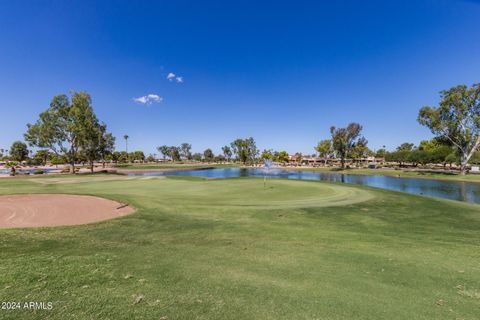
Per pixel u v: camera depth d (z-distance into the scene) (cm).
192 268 466
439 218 995
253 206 1139
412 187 2836
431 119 4159
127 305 334
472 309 349
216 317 311
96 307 329
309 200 1337
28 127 3831
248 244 629
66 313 315
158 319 305
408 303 360
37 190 1695
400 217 999
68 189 1780
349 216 993
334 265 497
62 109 3953
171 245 614
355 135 6850
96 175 3512
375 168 7206
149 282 402
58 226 789
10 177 3145
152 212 998
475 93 3859
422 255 566
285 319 311
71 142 4169
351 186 1923
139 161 14500
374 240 686
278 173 5847
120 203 1172
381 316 325
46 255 518
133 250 569
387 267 491
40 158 9281
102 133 4791
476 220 971
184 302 345
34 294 358
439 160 6675
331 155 10488
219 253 558
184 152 14988
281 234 728
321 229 797
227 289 385
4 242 608
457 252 593
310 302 353
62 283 391
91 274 426
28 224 831
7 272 425
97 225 807
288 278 432
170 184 2147
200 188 1861
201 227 795
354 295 378
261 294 372
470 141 4094
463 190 2566
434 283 427
